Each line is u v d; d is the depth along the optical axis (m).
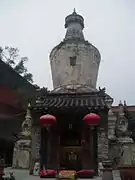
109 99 22.81
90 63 27.84
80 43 27.88
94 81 28.25
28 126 20.89
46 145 20.45
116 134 21.55
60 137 21.16
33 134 20.72
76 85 26.02
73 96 22.86
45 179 16.86
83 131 20.42
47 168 19.77
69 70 27.06
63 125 20.78
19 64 35.59
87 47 27.97
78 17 32.03
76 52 27.53
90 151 19.83
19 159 20.39
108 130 20.67
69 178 16.31
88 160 19.70
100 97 22.33
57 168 19.91
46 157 20.14
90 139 20.06
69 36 30.61
